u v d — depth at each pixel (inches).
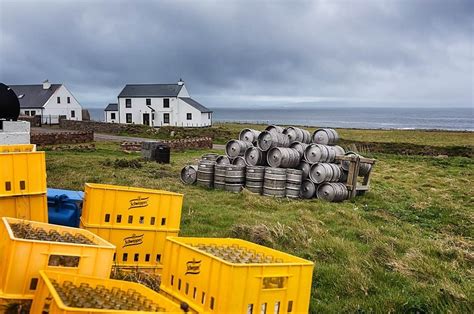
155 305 171.0
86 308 153.4
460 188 815.1
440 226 546.6
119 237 269.4
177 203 283.0
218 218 480.1
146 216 275.4
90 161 893.2
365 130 3262.8
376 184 837.8
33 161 247.4
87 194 266.8
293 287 188.1
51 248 184.4
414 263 360.8
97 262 193.0
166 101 3043.8
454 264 376.5
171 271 203.9
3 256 188.5
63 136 1477.6
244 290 175.3
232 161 726.5
